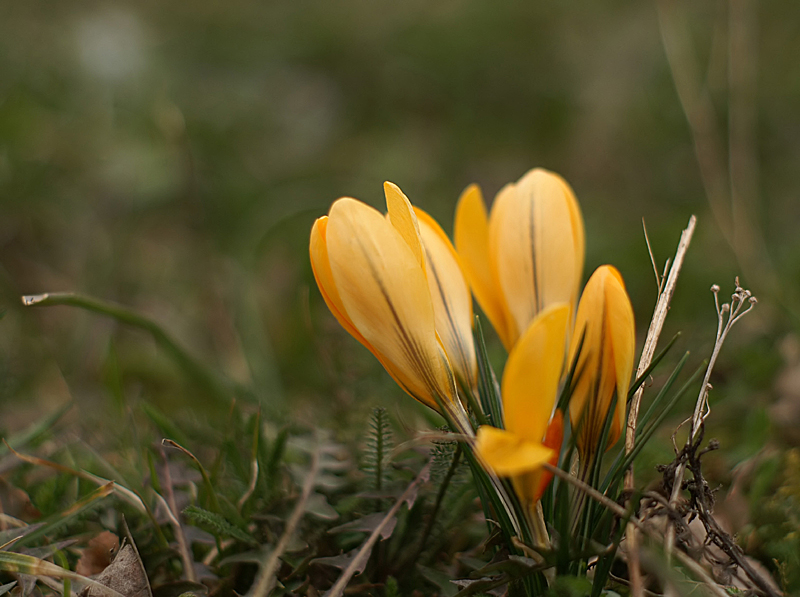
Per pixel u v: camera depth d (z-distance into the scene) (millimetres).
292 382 661
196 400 628
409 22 1577
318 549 421
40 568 398
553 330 370
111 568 405
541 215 413
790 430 487
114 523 425
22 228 835
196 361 520
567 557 381
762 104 1151
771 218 920
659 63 1276
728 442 488
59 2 1368
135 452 467
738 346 575
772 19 1366
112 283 774
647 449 463
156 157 915
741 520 444
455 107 1350
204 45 1545
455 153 1211
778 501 446
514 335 417
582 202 1038
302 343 654
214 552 424
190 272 839
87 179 896
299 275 786
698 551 396
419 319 388
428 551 423
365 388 500
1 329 638
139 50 1163
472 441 387
